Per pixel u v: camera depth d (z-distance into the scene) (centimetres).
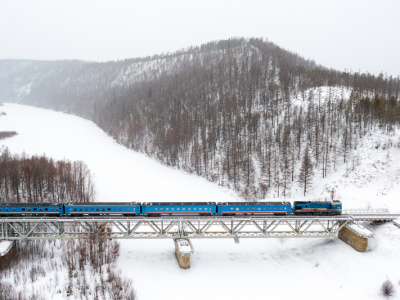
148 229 8412
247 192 11025
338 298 5762
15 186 9856
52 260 6625
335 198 9694
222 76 19238
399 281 5675
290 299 5803
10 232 6725
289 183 10919
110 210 6712
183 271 6544
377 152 10588
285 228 8406
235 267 6794
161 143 15838
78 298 5450
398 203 8356
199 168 13200
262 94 16000
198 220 6544
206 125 15412
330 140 11775
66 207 6688
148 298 5675
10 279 5950
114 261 6681
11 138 18825
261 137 13100
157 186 11856
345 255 6700
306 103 14312
